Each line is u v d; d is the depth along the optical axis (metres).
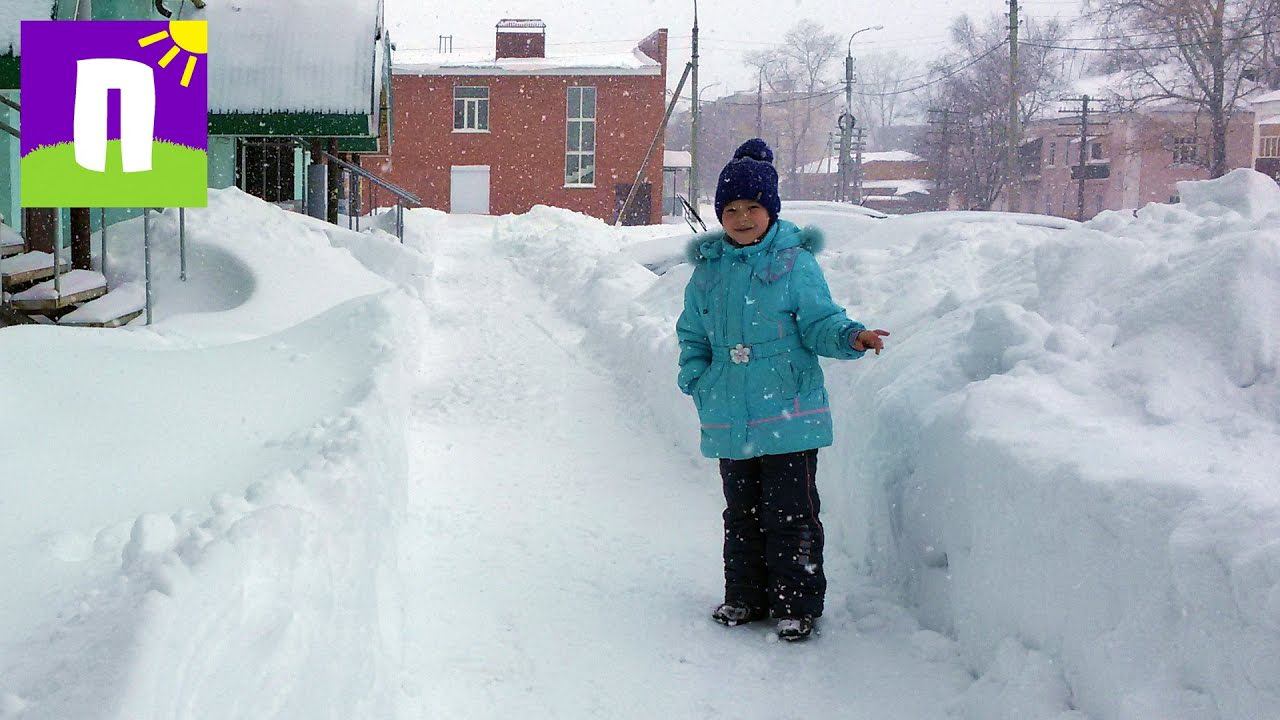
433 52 44.38
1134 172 60.44
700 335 3.71
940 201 64.69
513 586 3.87
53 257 7.11
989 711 2.74
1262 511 2.24
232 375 4.63
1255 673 2.07
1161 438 2.90
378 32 13.38
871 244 9.94
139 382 4.24
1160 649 2.32
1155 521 2.42
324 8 12.90
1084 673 2.53
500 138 40.25
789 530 3.48
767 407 3.47
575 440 5.85
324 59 12.53
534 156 40.34
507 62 40.69
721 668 3.26
